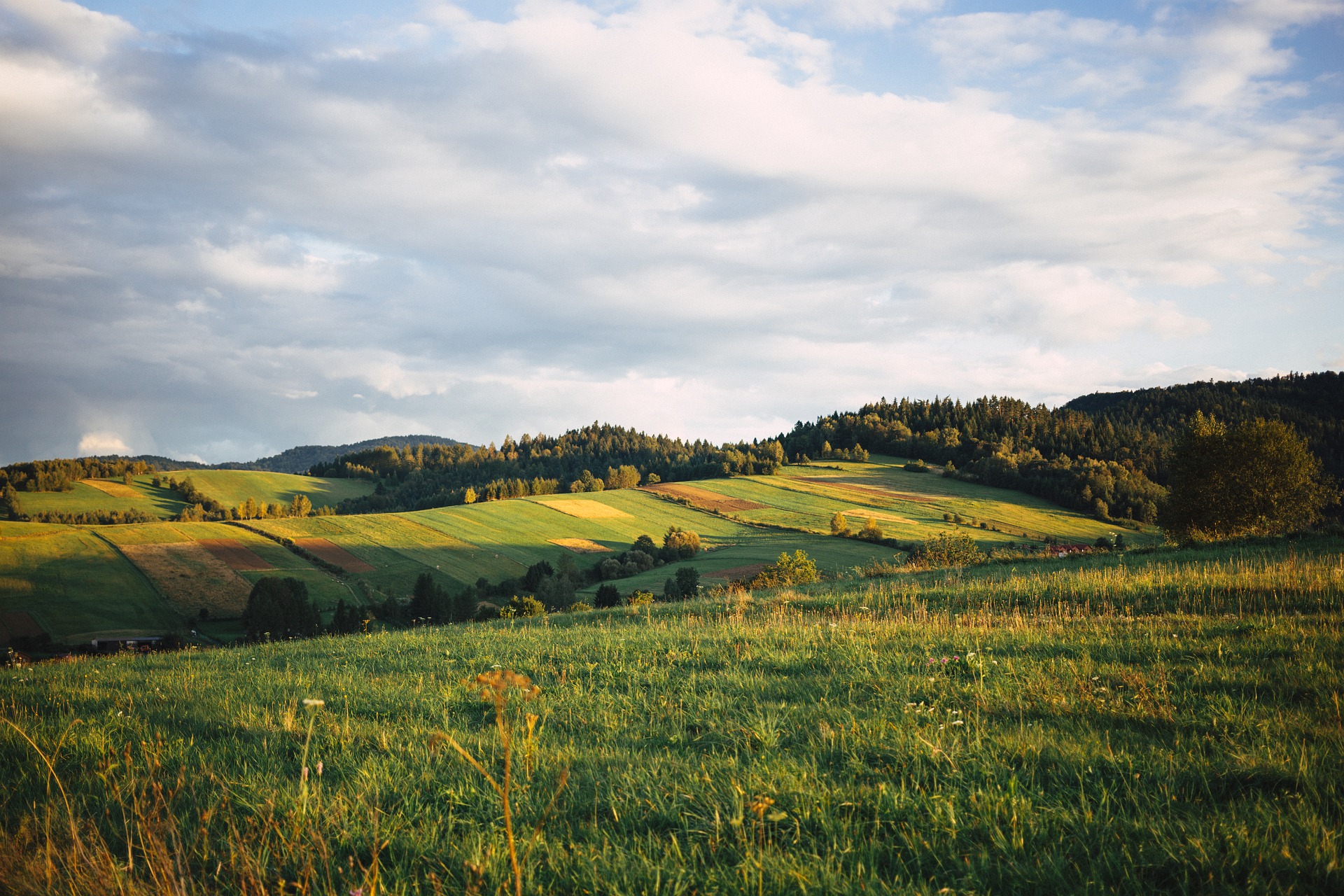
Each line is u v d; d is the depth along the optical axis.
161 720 7.29
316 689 8.91
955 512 119.56
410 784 4.95
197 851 3.95
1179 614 11.59
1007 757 4.89
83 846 3.81
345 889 3.49
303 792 4.37
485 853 3.72
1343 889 3.04
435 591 68.94
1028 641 9.57
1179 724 5.62
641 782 4.78
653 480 169.38
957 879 3.36
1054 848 3.56
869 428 193.88
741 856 3.59
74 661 14.98
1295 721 5.39
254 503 134.12
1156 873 3.35
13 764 5.85
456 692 8.32
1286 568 14.80
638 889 3.35
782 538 105.38
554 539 104.81
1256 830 3.52
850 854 3.57
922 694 6.97
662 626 14.67
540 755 5.50
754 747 5.59
